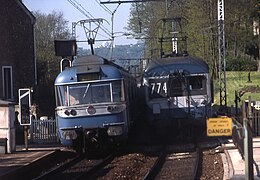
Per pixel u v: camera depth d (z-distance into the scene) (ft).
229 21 400.06
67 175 116.06
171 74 169.17
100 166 127.34
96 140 143.54
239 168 105.91
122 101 143.95
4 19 243.40
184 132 171.42
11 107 151.23
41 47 462.60
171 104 168.96
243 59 479.82
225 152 132.36
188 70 168.86
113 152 152.56
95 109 142.41
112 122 142.51
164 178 107.04
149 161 136.98
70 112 143.13
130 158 136.56
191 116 168.14
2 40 240.53
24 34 261.85
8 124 149.69
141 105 194.90
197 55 353.51
